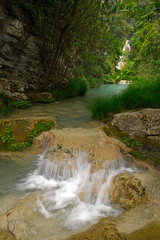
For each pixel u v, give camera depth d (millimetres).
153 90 6547
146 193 2922
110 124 5203
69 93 11047
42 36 10125
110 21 10062
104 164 3701
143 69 9203
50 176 3832
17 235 2338
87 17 9562
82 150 3965
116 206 2898
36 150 4789
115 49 11727
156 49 9344
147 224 2410
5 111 6305
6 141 4973
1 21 7988
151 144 4527
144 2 8203
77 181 3568
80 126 5250
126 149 4371
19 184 3619
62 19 9961
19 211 2742
